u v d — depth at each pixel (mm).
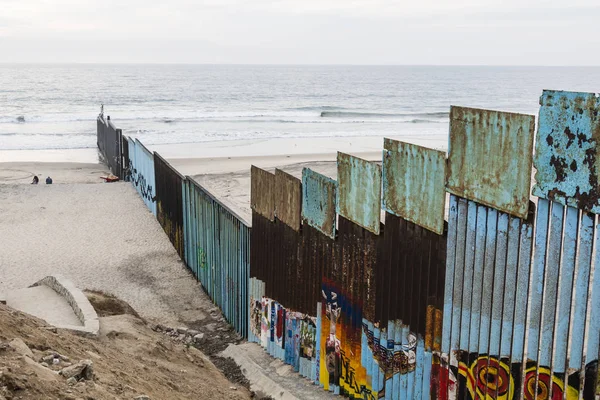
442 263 7828
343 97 132500
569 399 6453
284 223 11703
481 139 7051
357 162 9234
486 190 7016
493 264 7090
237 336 14234
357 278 9539
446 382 7820
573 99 6051
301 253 11172
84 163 42375
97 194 29328
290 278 11609
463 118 7285
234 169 37844
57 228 23766
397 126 71312
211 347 13508
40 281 14484
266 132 62688
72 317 11609
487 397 7238
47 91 132875
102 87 151500
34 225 24125
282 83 186875
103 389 6539
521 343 6855
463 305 7492
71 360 7266
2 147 51500
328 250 10305
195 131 63156
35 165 41188
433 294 8008
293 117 82062
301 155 44844
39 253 20734
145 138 56531
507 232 6883
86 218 25203
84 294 13031
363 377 9555
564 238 6371
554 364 6566
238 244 14156
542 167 6453
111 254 20766
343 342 10023
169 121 73562
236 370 11891
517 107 110312
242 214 25203
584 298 6242
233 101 116688
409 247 8406
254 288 13281
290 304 11656
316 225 10531
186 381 9430
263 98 126000
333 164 38781
